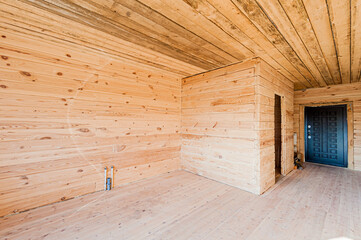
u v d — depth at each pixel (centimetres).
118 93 318
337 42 234
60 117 255
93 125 287
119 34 228
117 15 187
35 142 235
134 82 340
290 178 376
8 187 216
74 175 267
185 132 416
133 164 336
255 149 285
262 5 165
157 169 376
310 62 310
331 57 286
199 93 386
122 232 186
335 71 359
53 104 249
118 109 317
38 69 238
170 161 404
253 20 190
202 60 307
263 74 302
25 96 228
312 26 198
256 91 288
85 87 279
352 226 200
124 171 323
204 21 194
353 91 457
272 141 330
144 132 355
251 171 290
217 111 347
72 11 181
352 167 457
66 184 259
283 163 395
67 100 261
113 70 311
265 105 306
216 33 219
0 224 197
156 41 243
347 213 229
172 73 390
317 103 515
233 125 318
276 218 216
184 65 334
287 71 361
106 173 298
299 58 292
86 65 280
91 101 285
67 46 261
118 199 262
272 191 299
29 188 229
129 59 310
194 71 374
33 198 232
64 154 258
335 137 505
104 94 300
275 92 346
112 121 309
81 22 201
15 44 222
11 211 217
